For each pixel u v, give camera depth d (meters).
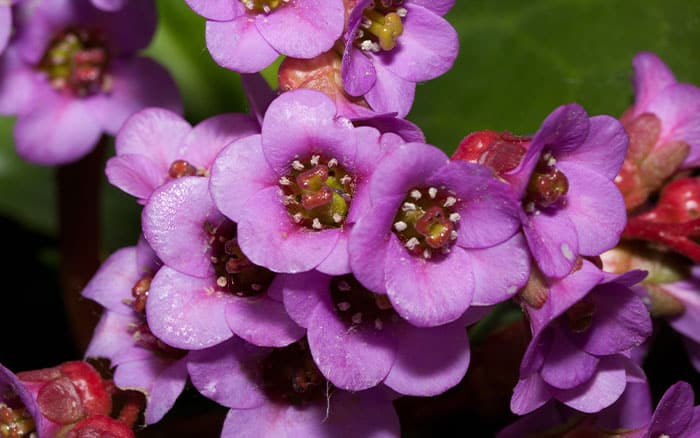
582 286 0.30
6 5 0.35
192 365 0.31
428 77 0.31
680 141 0.34
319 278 0.30
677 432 0.32
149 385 0.32
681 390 0.31
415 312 0.29
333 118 0.30
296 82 0.31
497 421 0.34
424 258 0.30
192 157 0.32
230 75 0.40
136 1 0.38
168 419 0.35
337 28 0.31
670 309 0.33
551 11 0.38
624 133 0.30
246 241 0.30
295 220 0.30
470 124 0.38
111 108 0.39
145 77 0.39
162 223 0.30
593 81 0.38
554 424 0.33
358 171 0.30
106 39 0.38
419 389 0.30
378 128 0.30
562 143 0.30
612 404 0.33
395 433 0.31
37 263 0.40
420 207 0.30
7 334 0.40
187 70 0.40
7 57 0.38
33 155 0.38
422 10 0.31
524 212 0.30
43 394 0.32
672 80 0.35
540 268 0.30
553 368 0.31
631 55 0.38
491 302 0.30
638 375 0.32
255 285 0.31
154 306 0.30
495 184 0.29
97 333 0.33
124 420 0.32
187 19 0.40
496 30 0.38
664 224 0.33
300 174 0.30
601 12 0.38
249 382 0.31
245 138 0.30
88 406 0.32
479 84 0.38
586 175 0.31
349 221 0.30
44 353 0.40
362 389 0.30
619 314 0.31
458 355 0.30
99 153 0.39
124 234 0.40
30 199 0.40
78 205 0.38
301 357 0.31
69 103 0.38
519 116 0.38
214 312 0.31
